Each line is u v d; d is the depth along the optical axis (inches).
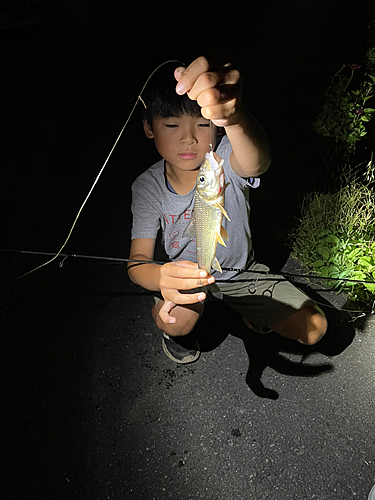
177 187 36.4
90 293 54.1
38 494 36.4
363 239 52.2
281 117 81.0
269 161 32.2
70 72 117.3
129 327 49.6
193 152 31.7
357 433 38.7
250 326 47.5
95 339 48.5
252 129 28.0
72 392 43.5
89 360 46.4
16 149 86.7
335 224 54.5
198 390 42.9
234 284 41.6
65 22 137.2
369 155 67.0
